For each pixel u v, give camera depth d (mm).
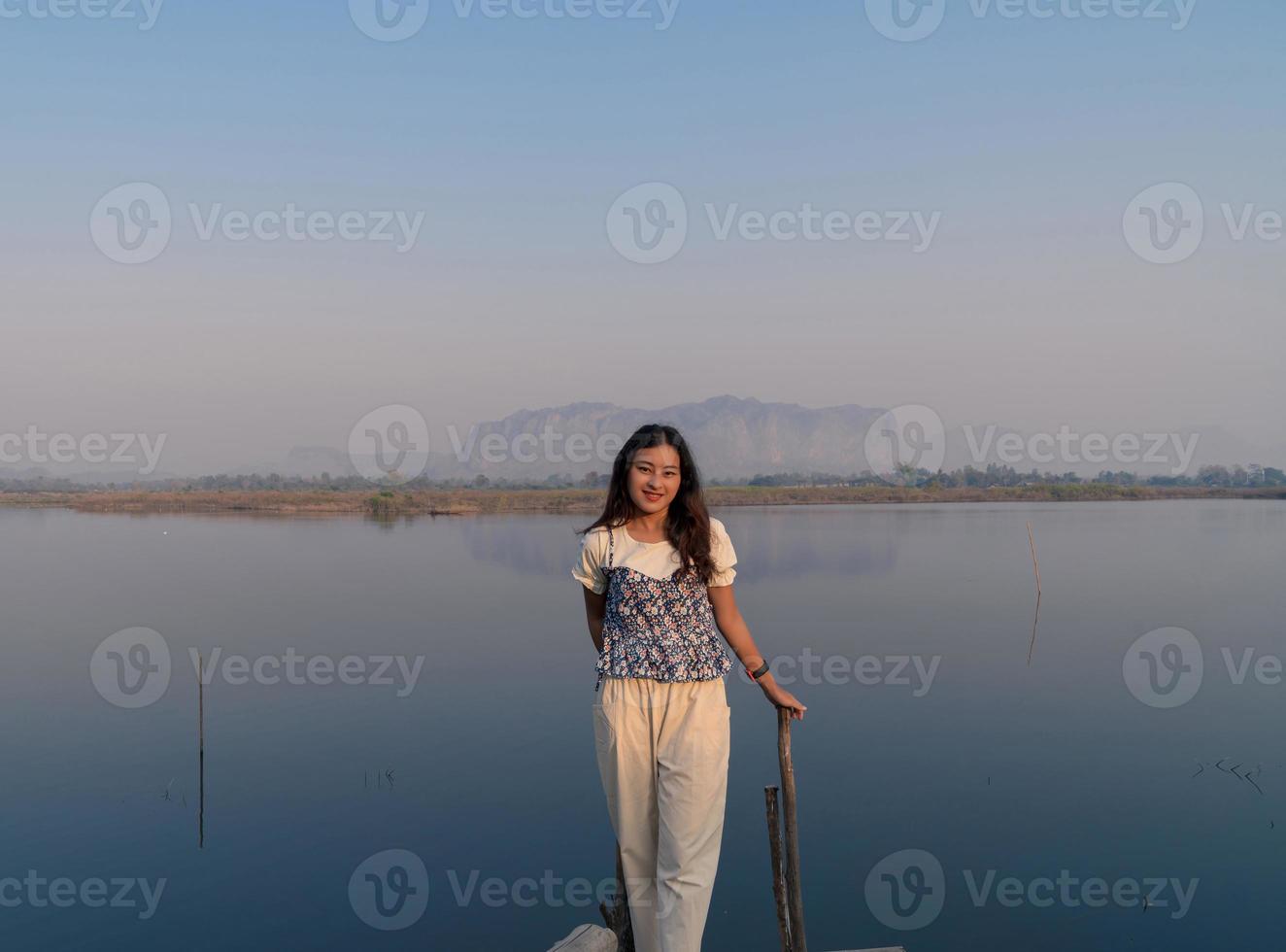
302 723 11391
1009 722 11188
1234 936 6000
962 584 23266
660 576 3197
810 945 6109
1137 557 29531
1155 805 8406
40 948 6074
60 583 23141
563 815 8445
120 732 10914
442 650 15391
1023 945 5930
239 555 29625
